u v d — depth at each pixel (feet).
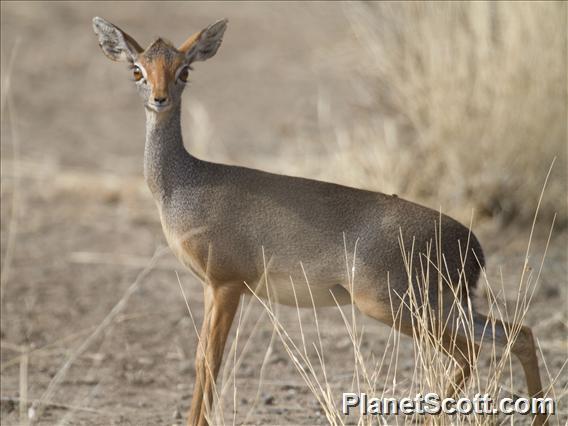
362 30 92.12
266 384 60.39
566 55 82.64
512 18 83.51
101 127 117.39
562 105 83.05
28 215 91.45
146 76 48.57
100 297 75.56
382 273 47.91
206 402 48.65
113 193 96.58
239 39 150.92
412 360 63.10
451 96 85.20
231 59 142.92
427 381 45.91
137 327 70.38
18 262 81.82
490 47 84.43
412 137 89.45
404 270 47.91
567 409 53.98
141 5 164.66
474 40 85.35
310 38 144.05
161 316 72.38
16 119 117.19
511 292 72.95
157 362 65.05
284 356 64.85
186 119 117.19
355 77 101.96
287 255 48.67
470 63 85.35
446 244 48.37
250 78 134.82
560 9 82.84
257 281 49.65
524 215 84.12
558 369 60.64
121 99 127.54
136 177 100.83
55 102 124.47
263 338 67.82
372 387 51.16
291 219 48.62
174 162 49.75
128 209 93.86
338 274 48.55
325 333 68.44
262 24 157.38
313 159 94.68
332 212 48.62
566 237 82.43
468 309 48.37
